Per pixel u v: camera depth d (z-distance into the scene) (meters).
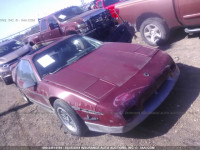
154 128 3.35
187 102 3.61
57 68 4.14
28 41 10.66
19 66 5.06
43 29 9.41
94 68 3.75
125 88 3.11
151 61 3.63
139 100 3.01
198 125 3.07
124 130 2.97
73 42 4.76
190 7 5.08
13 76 5.68
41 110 5.29
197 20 5.22
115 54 4.09
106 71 3.57
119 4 6.82
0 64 8.43
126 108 2.90
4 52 9.56
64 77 3.75
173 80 3.56
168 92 3.40
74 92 3.28
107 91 3.12
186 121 3.22
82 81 3.48
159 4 5.65
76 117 3.42
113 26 7.47
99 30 7.02
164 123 3.36
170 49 5.93
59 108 3.66
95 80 3.41
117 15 7.14
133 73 3.38
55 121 4.54
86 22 6.90
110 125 3.02
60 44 4.70
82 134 3.67
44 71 4.15
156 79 3.26
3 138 4.61
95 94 3.13
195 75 4.28
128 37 6.30
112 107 2.89
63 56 4.41
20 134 4.53
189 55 5.16
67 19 8.29
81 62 4.09
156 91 3.29
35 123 4.75
